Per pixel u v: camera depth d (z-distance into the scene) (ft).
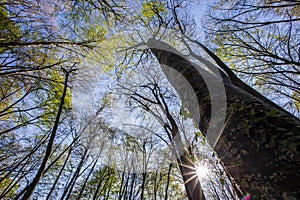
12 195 27.37
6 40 12.32
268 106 2.32
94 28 14.32
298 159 1.57
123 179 44.57
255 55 17.90
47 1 12.90
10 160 24.04
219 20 16.93
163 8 16.94
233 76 7.27
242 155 2.10
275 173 1.67
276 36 17.89
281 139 1.79
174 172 32.19
